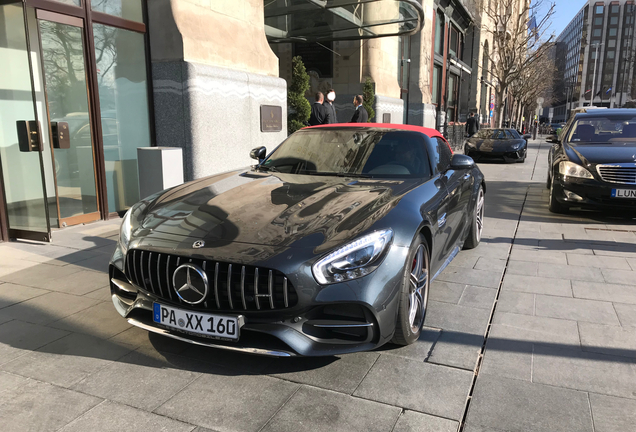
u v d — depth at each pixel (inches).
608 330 119.2
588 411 85.6
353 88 597.0
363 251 92.3
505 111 1699.1
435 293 144.2
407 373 97.9
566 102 5319.9
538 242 205.9
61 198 221.0
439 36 853.2
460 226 158.9
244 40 293.6
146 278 98.7
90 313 126.3
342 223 97.7
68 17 215.2
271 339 93.2
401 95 711.1
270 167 148.7
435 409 85.7
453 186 145.9
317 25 471.5
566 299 139.7
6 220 196.2
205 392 90.5
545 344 111.6
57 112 215.6
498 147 568.1
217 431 79.2
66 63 217.5
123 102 246.5
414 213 106.7
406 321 101.3
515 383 94.7
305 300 87.7
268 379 95.2
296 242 91.6
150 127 261.4
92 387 92.0
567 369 100.3
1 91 193.6
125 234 108.7
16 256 175.8
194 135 252.5
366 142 150.7
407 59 716.0
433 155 146.8
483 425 81.2
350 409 85.5
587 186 244.2
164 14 247.1
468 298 140.1
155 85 257.3
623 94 4685.0
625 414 84.8
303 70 449.1
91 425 80.5
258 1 307.4
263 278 88.7
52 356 103.8
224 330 90.0
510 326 121.2
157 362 101.7
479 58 1189.7
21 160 189.5
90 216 234.5
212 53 265.9
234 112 279.7
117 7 238.1
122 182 251.9
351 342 93.5
